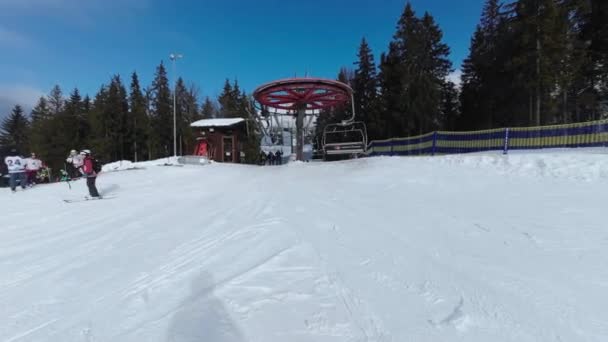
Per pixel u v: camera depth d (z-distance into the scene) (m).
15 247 5.02
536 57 20.41
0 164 16.03
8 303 3.00
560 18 19.89
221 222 5.66
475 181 8.16
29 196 10.70
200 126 28.03
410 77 28.69
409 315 2.35
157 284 3.15
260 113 23.36
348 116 37.94
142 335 2.28
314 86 18.80
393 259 3.44
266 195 8.31
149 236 5.10
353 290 2.74
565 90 21.78
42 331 2.48
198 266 3.50
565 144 11.09
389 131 31.27
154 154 42.81
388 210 5.84
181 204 8.11
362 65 37.38
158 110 42.66
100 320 2.57
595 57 22.08
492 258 3.46
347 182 9.85
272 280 2.98
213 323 2.34
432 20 33.50
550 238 3.99
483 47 31.61
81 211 7.85
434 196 6.98
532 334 2.12
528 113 24.88
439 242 4.00
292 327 2.23
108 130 41.00
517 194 6.56
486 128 30.56
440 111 30.66
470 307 2.46
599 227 4.27
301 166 17.08
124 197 9.78
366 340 2.06
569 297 2.60
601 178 7.04
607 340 2.05
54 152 39.34
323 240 4.10
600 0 20.84
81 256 4.34
